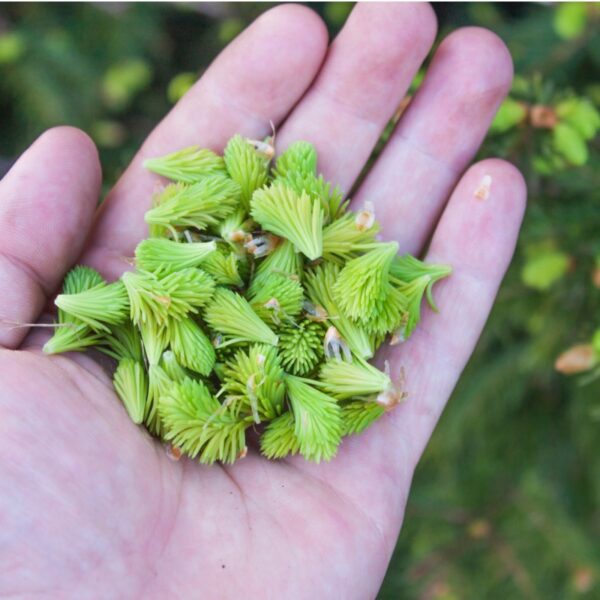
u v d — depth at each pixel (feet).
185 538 0.93
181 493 0.95
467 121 1.06
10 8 1.26
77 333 0.97
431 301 1.03
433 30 1.05
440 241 1.05
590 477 1.17
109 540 0.91
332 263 1.01
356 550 0.97
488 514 1.15
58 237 0.97
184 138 1.06
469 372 1.17
